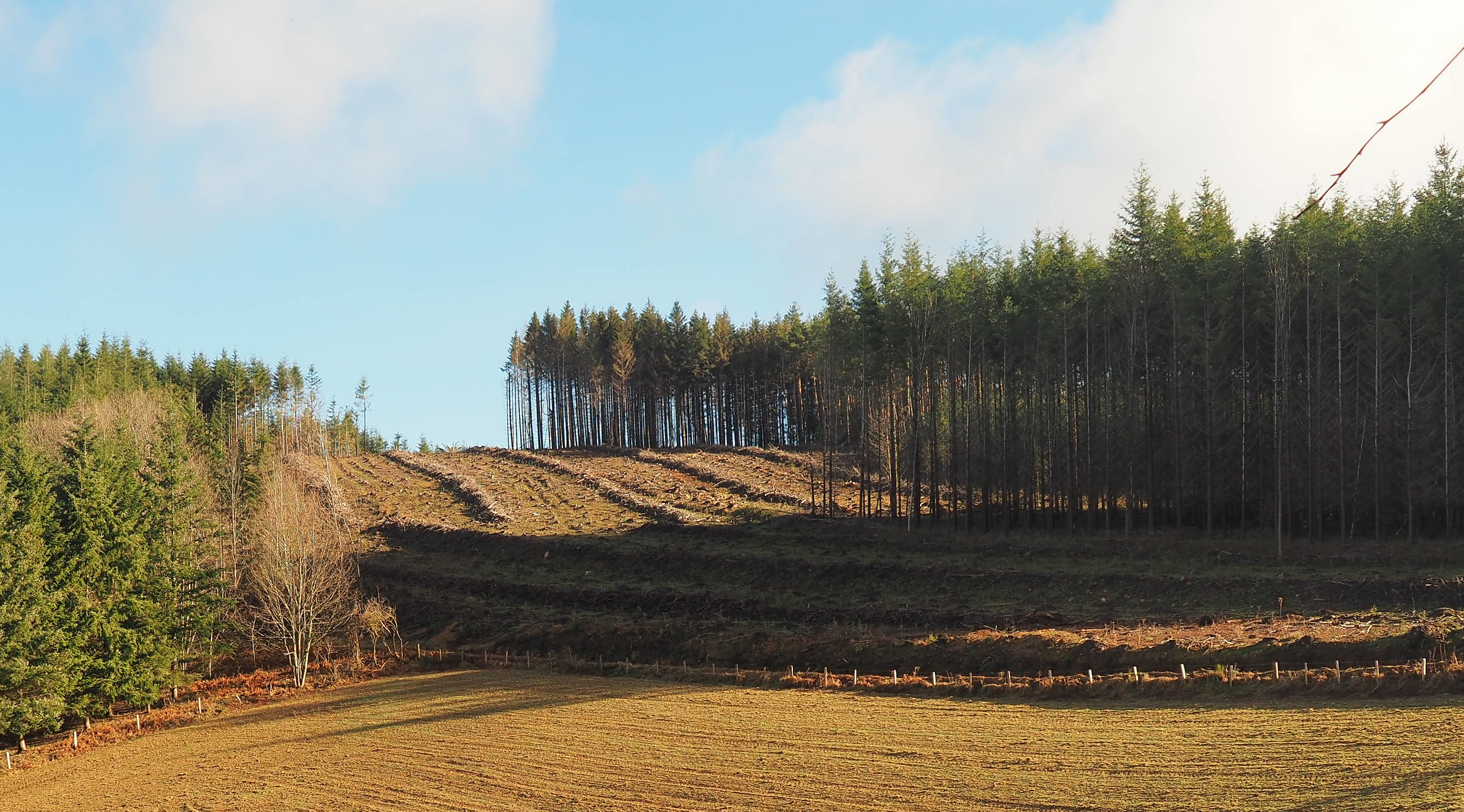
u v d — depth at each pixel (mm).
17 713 42906
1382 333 52906
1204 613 42812
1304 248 55875
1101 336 63250
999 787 26781
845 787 28062
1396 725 27531
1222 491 57188
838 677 40188
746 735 33844
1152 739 29125
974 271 69375
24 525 45906
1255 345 57594
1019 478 65938
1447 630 33125
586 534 70938
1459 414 52344
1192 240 61000
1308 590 44000
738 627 48000
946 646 40562
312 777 33875
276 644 55250
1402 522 54844
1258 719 29625
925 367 70250
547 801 29312
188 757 38594
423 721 39562
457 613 56906
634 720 36781
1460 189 53000
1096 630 40844
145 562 49938
